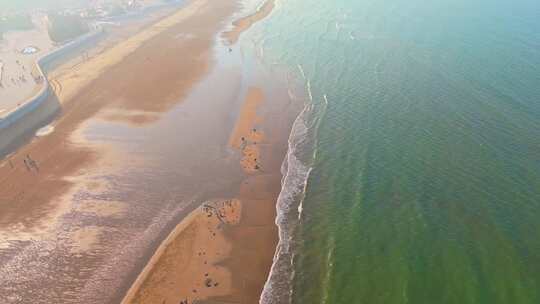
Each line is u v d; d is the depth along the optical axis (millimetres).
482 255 25406
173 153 38219
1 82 52562
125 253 27531
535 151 33906
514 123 37688
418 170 33469
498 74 46625
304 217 30312
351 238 28000
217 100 48281
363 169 34375
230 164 36625
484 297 22953
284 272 26047
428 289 23812
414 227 28031
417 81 47656
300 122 42812
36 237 28984
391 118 41188
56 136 41406
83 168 36250
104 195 32844
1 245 28391
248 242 28266
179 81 53625
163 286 25062
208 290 24797
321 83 50250
